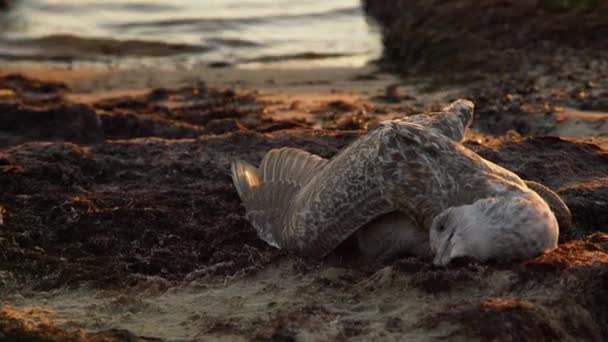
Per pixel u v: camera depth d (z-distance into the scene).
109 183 15.84
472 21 30.19
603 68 25.00
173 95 25.45
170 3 39.91
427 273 11.04
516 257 11.00
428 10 32.38
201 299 11.80
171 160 16.52
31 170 15.70
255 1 40.16
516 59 26.78
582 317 10.59
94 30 36.19
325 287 11.65
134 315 11.48
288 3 39.84
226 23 36.91
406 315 10.62
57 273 12.62
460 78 26.17
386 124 12.08
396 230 11.91
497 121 20.94
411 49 30.56
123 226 13.92
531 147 16.23
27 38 34.97
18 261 12.88
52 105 22.05
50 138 19.98
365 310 10.91
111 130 20.44
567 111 21.11
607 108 21.36
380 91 25.77
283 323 10.60
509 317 10.16
